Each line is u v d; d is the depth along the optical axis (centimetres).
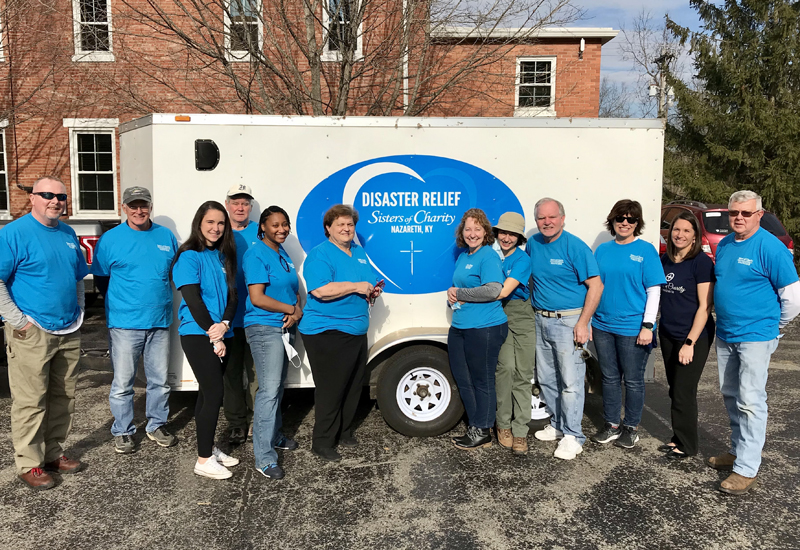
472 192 432
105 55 1035
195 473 366
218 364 350
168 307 398
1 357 457
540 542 295
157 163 408
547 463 387
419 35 842
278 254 366
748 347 343
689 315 377
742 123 1461
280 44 876
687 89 1598
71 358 362
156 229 393
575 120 430
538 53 1202
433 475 369
